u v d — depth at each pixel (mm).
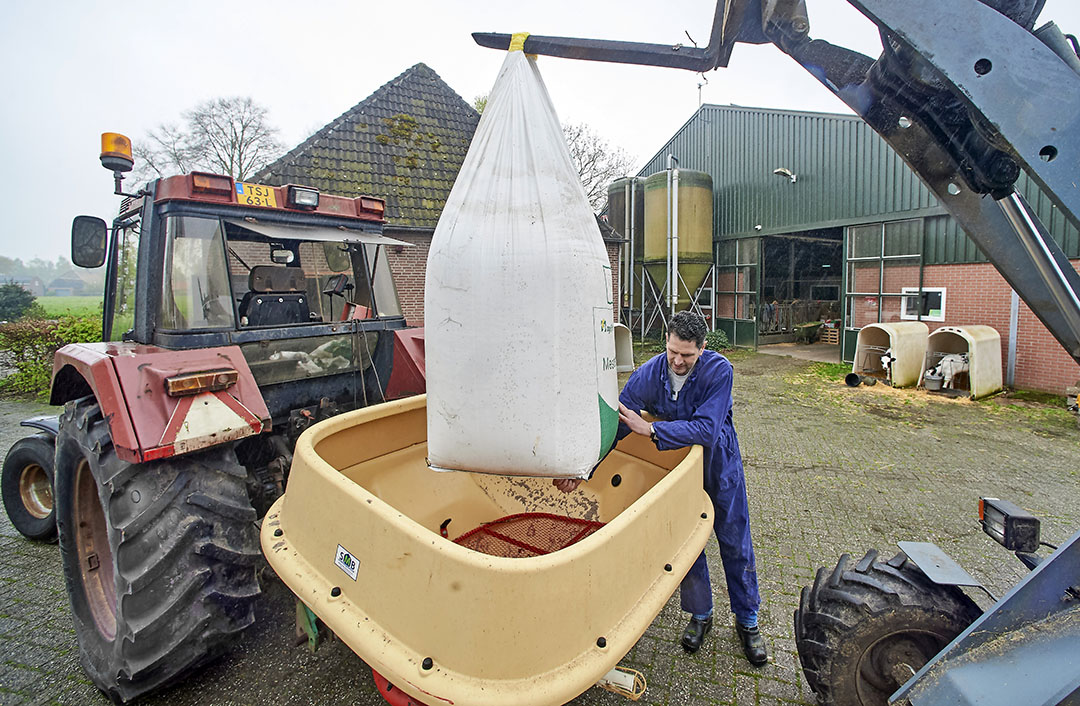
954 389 7750
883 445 5363
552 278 1380
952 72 1096
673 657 2303
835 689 1714
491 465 1484
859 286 10266
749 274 13016
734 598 2271
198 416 1908
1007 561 3070
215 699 2049
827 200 10805
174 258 2361
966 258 8461
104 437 1937
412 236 9469
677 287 13195
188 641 1884
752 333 12945
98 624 2127
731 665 2256
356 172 9812
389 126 10648
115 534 1858
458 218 1449
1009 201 1525
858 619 1675
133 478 1880
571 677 1138
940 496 4047
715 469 2086
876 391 7965
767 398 7633
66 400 2771
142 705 2010
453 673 1140
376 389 3139
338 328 2854
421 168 10320
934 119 1355
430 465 1574
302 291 3014
